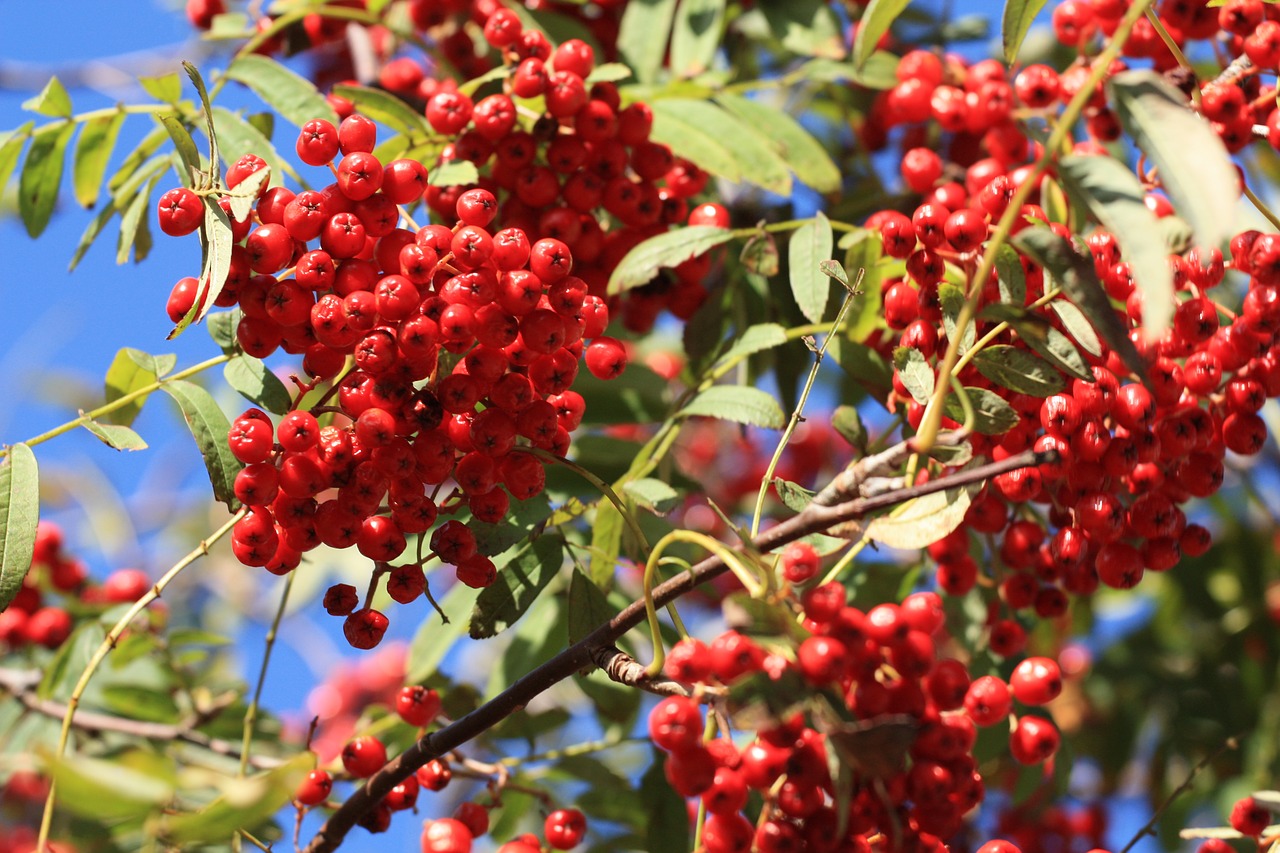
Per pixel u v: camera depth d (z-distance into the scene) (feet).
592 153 12.09
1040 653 15.74
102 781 6.87
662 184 14.07
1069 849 17.99
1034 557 11.19
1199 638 18.13
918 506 8.91
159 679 15.89
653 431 17.37
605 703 13.51
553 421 9.11
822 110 19.02
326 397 9.36
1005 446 9.62
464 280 8.69
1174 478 10.36
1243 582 17.76
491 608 10.52
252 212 9.02
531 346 8.81
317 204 8.79
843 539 9.41
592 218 12.37
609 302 13.04
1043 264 8.15
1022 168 13.07
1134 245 7.52
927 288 9.84
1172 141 7.91
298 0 16.49
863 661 7.95
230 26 16.48
